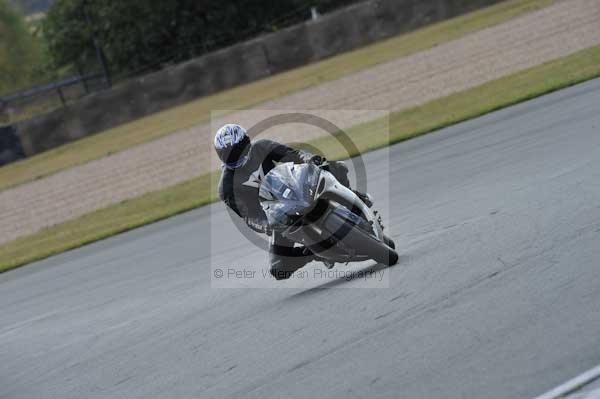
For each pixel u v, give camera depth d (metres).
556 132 42.19
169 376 21.16
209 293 30.27
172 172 77.94
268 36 127.38
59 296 38.69
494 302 19.72
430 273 23.70
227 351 21.97
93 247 52.75
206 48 160.38
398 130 63.38
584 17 90.44
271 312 24.91
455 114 61.22
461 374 16.11
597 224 23.98
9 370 26.47
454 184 37.47
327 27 126.00
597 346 15.73
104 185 81.06
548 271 20.94
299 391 17.47
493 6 121.88
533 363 15.77
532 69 72.44
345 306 23.00
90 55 171.00
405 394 15.86
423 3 123.81
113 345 26.08
